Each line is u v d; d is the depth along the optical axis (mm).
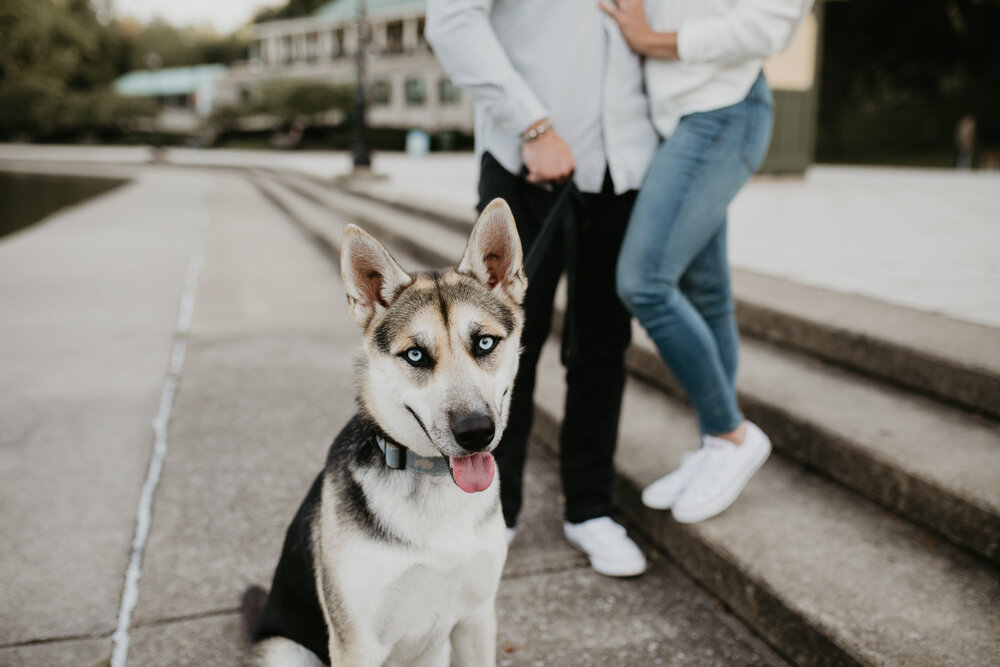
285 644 2059
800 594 2131
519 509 2723
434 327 1865
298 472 3361
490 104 2309
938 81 29578
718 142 2344
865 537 2412
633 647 2275
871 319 3469
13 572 2594
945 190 11359
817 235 6520
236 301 6570
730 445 2578
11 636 2277
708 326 2730
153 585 2543
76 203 17609
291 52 53344
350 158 28594
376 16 44688
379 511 1817
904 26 26484
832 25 26141
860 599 2096
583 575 2646
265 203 15438
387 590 1803
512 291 2104
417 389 1816
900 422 2764
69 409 4070
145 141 47500
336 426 3881
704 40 2262
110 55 62844
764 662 2199
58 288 7094
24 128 50312
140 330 5668
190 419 3957
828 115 26797
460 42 2277
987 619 1990
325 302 6531
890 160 25281
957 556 2279
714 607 2465
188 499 3113
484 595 1976
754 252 5594
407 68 42750
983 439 2588
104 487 3203
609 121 2420
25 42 51031
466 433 1694
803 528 2482
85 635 2295
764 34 2215
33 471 3336
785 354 3650
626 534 2781
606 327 2621
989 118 28297
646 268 2367
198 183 21250
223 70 57656
